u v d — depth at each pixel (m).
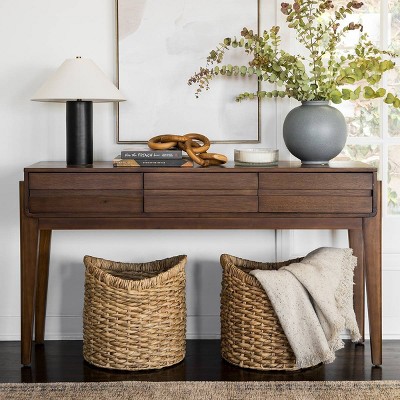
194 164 3.72
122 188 3.51
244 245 4.02
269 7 3.94
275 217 3.53
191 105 3.96
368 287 3.57
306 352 3.43
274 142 3.99
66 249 4.01
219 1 3.93
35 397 3.22
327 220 3.54
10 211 3.99
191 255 4.02
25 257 3.53
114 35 3.94
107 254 4.02
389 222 4.05
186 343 3.96
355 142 4.05
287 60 3.67
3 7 3.92
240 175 3.51
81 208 3.51
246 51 3.76
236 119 3.97
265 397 3.21
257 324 3.49
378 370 3.54
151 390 3.29
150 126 3.97
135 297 3.47
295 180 3.51
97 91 3.56
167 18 3.93
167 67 3.95
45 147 3.98
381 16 4.02
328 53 4.02
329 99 3.69
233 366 3.58
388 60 3.68
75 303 4.03
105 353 3.52
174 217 3.53
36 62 3.95
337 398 3.21
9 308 4.02
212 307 4.04
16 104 3.96
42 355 3.76
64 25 3.94
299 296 3.44
